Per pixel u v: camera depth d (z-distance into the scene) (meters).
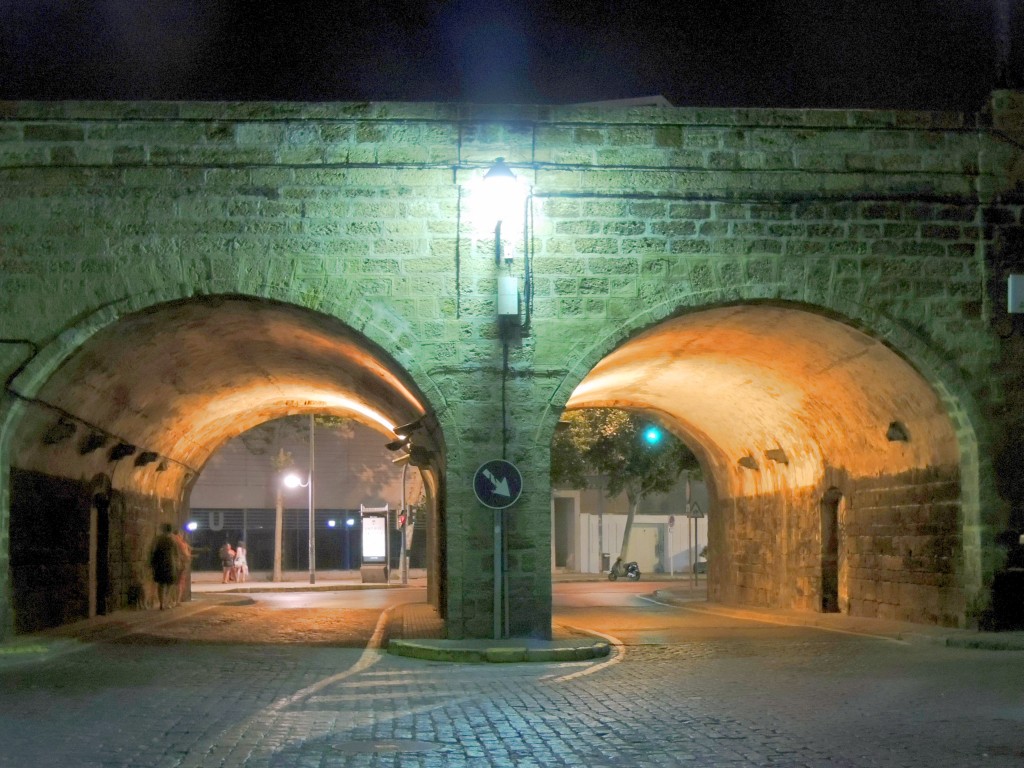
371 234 16.81
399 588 43.47
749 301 17.06
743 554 28.42
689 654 15.73
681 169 17.06
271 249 16.70
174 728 9.69
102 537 22.14
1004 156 17.39
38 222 16.56
